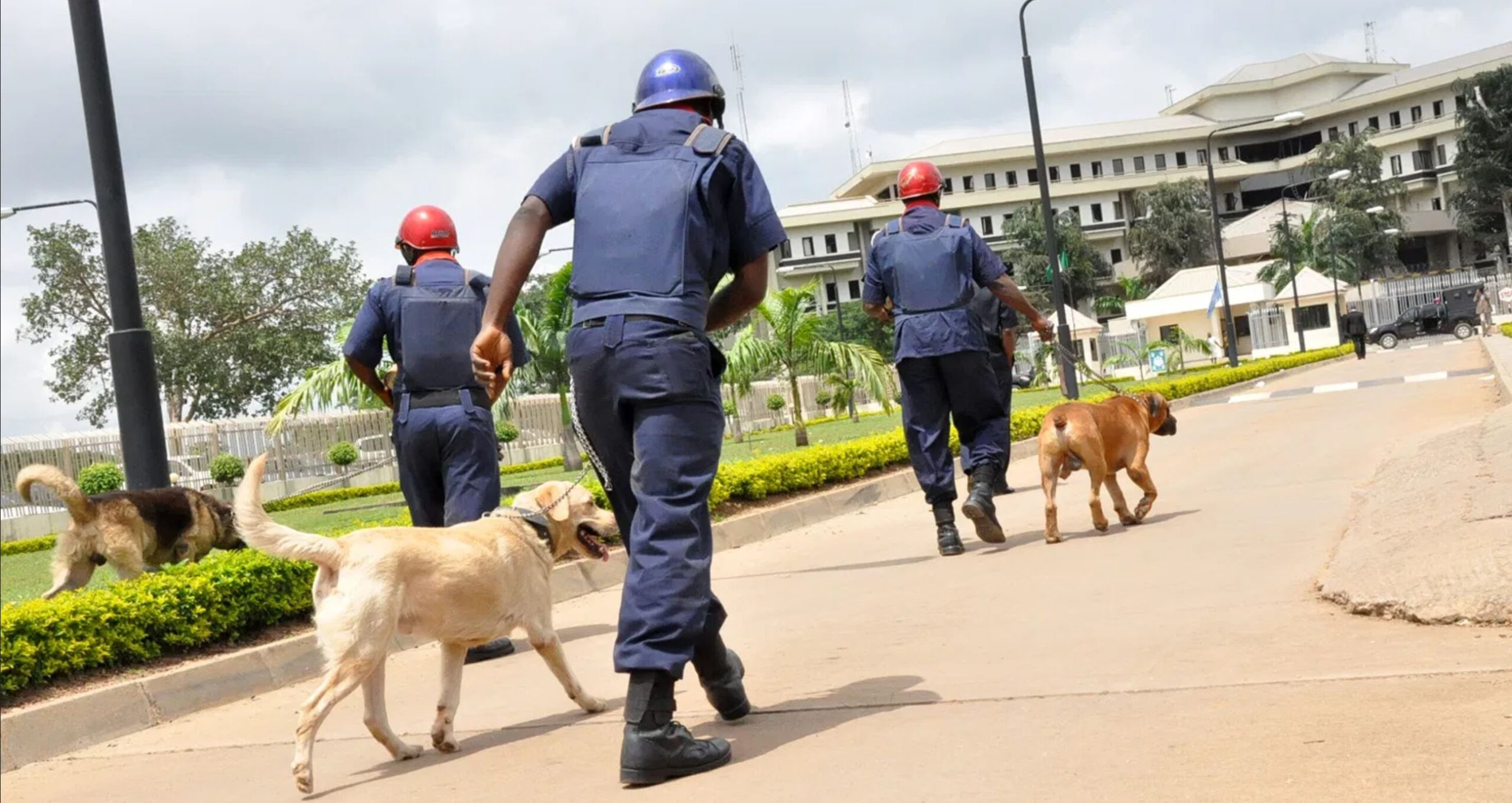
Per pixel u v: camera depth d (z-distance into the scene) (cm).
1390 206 8775
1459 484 702
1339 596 545
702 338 414
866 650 573
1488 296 6222
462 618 482
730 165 423
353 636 452
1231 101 10588
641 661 391
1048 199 2495
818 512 1263
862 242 9031
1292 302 6512
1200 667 457
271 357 4462
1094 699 426
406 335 707
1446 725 349
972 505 841
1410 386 2145
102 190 853
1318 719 369
